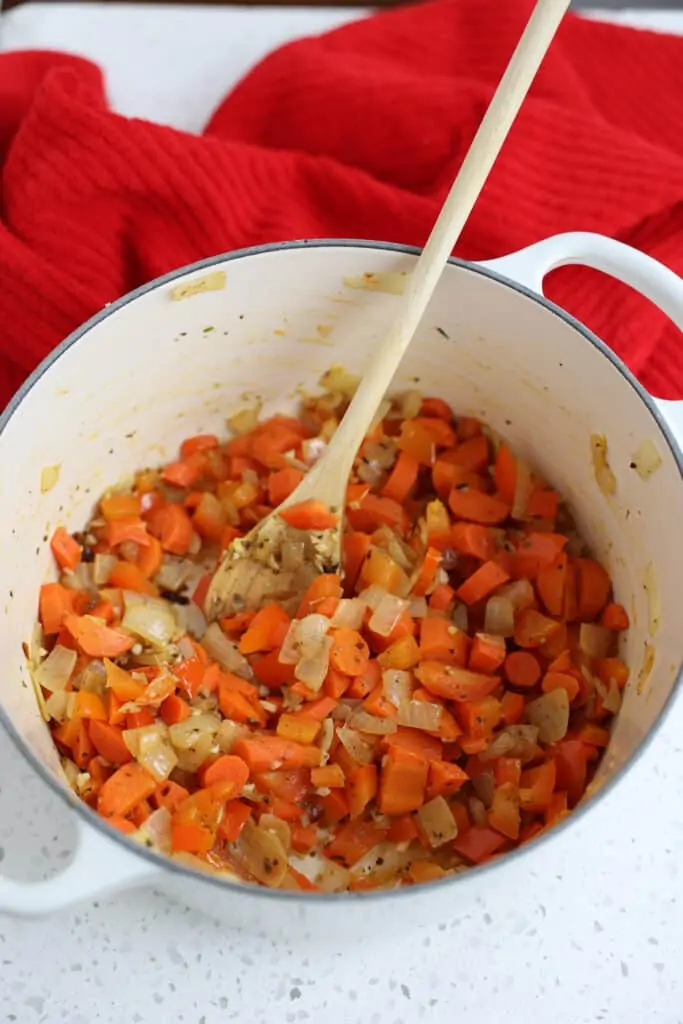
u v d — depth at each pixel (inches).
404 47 32.1
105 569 27.7
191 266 25.3
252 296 26.5
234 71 32.6
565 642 27.1
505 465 28.5
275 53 31.6
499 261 25.5
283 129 31.1
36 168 28.7
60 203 28.8
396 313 26.2
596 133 29.4
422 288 24.5
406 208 29.2
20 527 25.8
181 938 24.7
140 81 32.4
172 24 33.0
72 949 24.6
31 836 25.3
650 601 25.8
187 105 32.2
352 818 25.4
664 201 29.3
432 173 30.8
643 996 24.5
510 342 26.6
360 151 30.8
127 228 29.2
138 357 26.6
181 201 28.7
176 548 28.1
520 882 25.1
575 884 25.1
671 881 25.2
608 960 24.7
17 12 33.0
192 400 28.4
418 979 24.5
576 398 26.6
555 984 24.5
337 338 27.7
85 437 27.1
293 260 25.8
